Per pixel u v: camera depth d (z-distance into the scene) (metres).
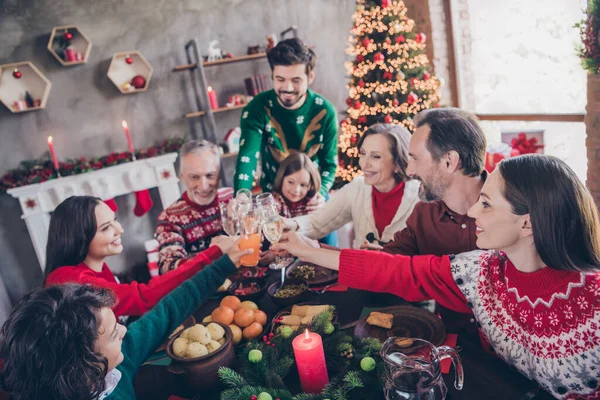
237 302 1.30
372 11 3.80
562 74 3.59
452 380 0.99
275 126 2.54
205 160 1.98
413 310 1.25
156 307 1.20
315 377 0.93
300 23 4.60
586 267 0.85
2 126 3.71
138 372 1.18
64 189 3.71
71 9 3.79
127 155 3.89
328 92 4.86
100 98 3.97
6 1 3.61
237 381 0.95
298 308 1.29
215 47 4.29
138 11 4.00
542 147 3.81
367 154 1.74
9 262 3.81
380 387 0.93
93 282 1.42
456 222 1.42
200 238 2.08
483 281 1.05
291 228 1.89
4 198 3.72
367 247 1.62
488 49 4.10
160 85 4.14
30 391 0.80
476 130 1.29
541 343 0.92
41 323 0.80
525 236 0.91
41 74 3.70
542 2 3.60
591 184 3.10
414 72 3.89
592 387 0.88
